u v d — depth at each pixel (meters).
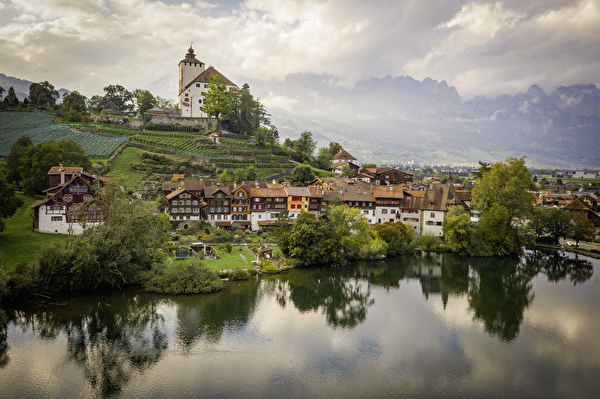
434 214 122.62
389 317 70.00
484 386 49.78
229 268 84.88
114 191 74.81
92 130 185.88
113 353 54.06
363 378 50.66
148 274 79.06
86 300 68.88
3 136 167.00
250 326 63.41
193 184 117.31
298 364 53.34
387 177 175.62
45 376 48.50
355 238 99.25
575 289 86.50
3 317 58.50
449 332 64.62
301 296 77.88
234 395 46.16
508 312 73.31
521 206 113.56
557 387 49.91
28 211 89.44
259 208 119.19
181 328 61.59
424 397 47.06
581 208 153.25
